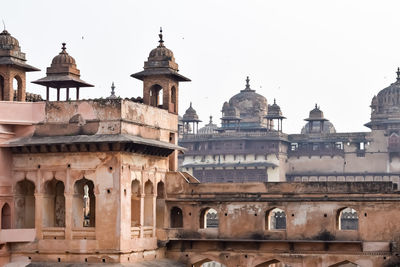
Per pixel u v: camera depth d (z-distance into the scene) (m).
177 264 41.81
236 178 92.19
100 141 37.28
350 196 40.06
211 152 93.81
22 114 39.28
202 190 42.56
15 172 39.56
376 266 39.38
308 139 93.12
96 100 38.56
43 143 38.09
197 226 42.19
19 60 43.66
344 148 92.00
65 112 39.00
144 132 40.56
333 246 40.25
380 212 39.53
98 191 38.00
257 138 91.50
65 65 44.69
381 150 90.62
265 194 41.44
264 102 101.38
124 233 38.00
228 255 41.72
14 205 39.47
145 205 41.56
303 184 41.03
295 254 40.75
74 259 38.19
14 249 39.00
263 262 41.28
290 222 40.88
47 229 38.72
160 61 44.72
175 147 42.25
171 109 44.97
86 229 38.12
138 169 39.72
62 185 41.34
